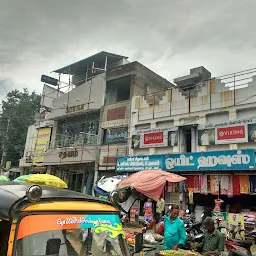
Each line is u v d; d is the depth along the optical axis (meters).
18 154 36.19
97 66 23.98
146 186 10.88
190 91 15.80
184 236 5.72
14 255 2.26
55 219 2.62
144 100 17.83
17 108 37.84
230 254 5.47
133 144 17.48
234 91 13.91
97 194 12.80
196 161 13.48
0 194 2.68
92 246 2.83
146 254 6.28
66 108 22.89
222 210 13.23
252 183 12.05
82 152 20.09
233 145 13.44
